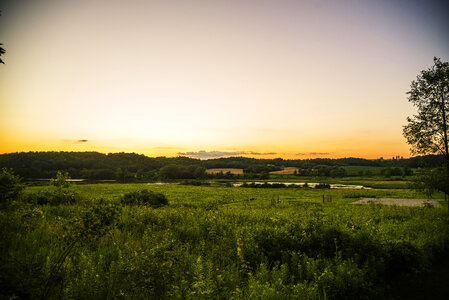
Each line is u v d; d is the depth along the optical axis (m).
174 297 4.60
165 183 131.38
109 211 6.43
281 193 67.75
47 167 168.25
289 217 11.38
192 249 8.43
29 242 7.61
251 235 8.23
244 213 15.91
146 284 4.86
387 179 121.56
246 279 5.92
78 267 5.52
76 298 4.36
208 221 11.20
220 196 57.09
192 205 28.56
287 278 5.93
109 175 163.62
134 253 5.96
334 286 5.21
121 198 27.84
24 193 13.29
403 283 6.32
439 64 19.27
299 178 157.62
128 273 5.12
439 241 8.86
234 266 6.59
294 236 7.92
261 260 6.94
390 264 6.94
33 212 11.47
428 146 19.52
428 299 5.46
